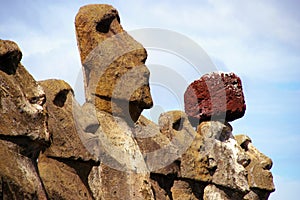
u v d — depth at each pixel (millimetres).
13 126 33594
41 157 37031
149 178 41250
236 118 49969
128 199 40219
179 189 45406
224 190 47469
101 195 39531
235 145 48406
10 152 33500
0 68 33750
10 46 33844
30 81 34719
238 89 49938
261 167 52500
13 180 33000
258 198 52312
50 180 36625
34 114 34156
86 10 42281
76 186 37469
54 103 37625
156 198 42125
